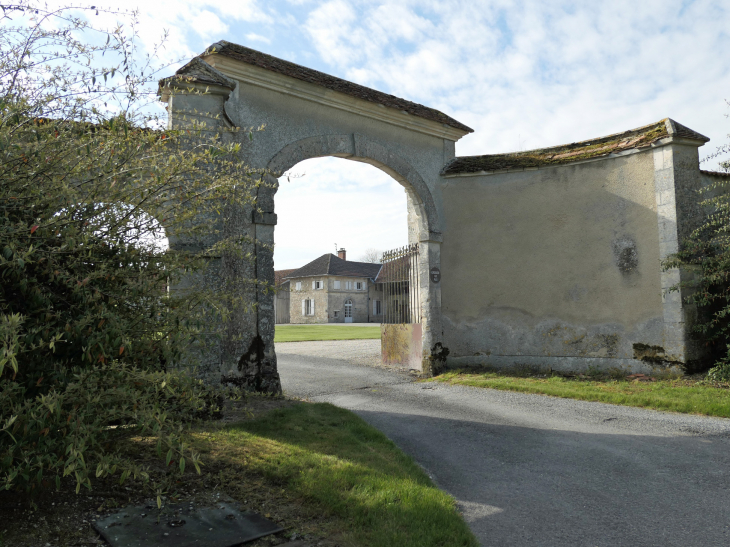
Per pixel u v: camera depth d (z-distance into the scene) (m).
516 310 9.00
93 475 3.18
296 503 3.13
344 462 3.83
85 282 2.56
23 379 2.56
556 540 2.85
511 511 3.27
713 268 7.36
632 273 8.06
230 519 2.85
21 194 2.65
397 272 10.30
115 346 2.62
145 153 3.29
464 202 9.42
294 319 46.00
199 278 4.94
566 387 7.28
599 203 8.45
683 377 7.38
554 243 8.80
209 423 4.35
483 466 4.19
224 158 5.19
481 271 9.25
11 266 2.36
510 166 9.16
